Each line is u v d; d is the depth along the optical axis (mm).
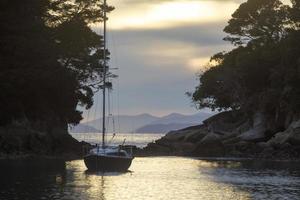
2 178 49781
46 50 83625
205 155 100750
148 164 75625
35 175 53250
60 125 97500
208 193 42750
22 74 77438
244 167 70875
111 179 51875
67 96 92750
